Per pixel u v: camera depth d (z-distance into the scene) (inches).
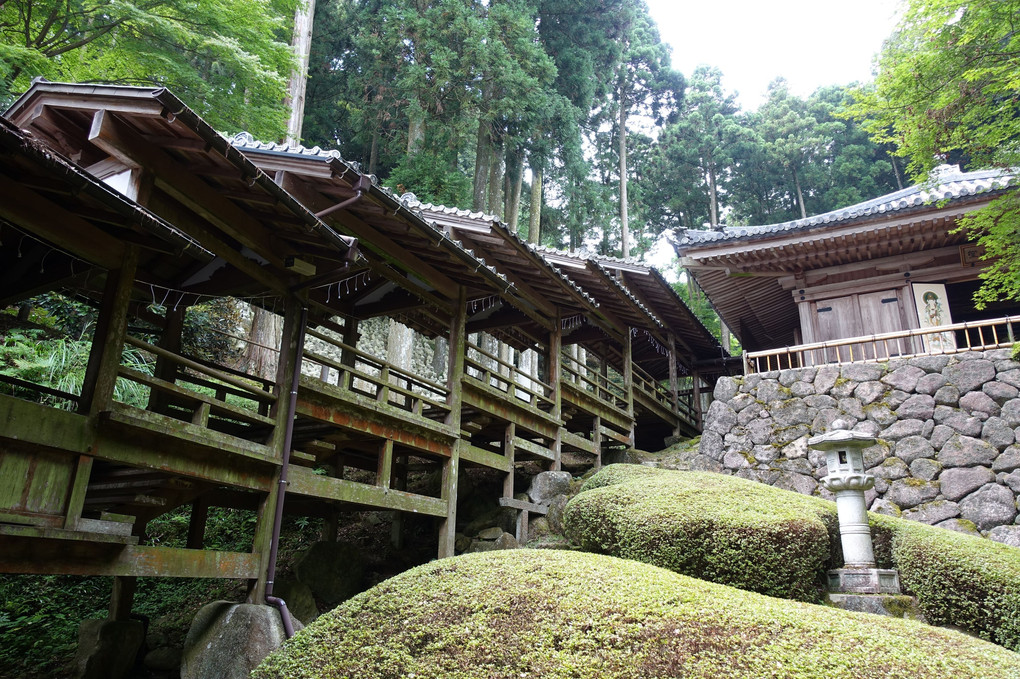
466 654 159.8
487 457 351.6
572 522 294.4
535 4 790.5
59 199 176.1
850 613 170.2
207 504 274.2
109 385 181.5
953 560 234.7
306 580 306.8
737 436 404.5
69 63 412.2
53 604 301.0
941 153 305.9
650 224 1311.5
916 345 461.1
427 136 663.1
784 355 733.3
